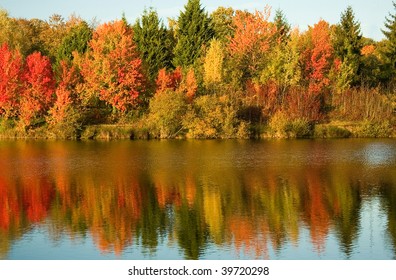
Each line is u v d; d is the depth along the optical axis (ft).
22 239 86.79
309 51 299.79
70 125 236.43
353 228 91.66
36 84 240.53
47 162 163.43
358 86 302.25
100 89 252.42
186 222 95.91
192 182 131.23
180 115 242.37
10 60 244.63
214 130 240.12
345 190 121.39
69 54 286.87
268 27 308.81
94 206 107.65
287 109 261.03
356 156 177.37
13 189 124.16
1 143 218.59
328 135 249.14
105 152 188.34
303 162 163.53
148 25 300.61
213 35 319.06
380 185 126.93
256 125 251.39
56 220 97.50
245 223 94.99
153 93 266.77
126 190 122.21
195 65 284.82
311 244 83.66
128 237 87.56
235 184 128.57
